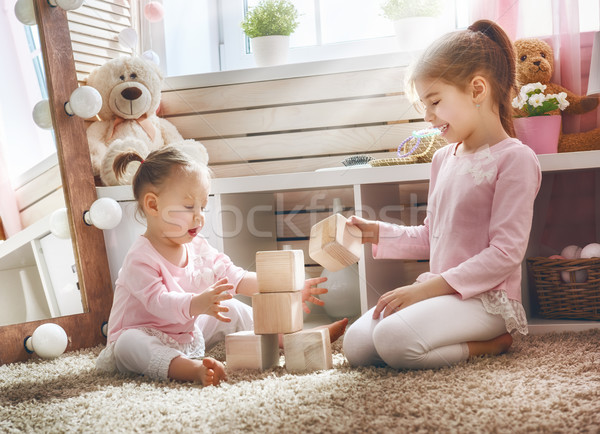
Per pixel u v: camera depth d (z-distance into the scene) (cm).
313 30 132
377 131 129
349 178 121
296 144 128
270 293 116
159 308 123
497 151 123
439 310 112
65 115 166
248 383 104
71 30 174
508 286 119
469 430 74
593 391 88
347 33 129
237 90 136
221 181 135
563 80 160
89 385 114
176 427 81
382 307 117
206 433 79
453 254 122
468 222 122
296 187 123
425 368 110
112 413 91
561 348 122
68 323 157
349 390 95
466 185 123
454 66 122
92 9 180
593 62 155
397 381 100
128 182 169
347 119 127
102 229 169
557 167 145
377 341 110
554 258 157
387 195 132
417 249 130
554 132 149
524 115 153
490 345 118
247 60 152
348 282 130
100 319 164
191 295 121
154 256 130
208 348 146
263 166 132
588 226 164
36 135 160
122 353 121
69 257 162
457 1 149
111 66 166
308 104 129
